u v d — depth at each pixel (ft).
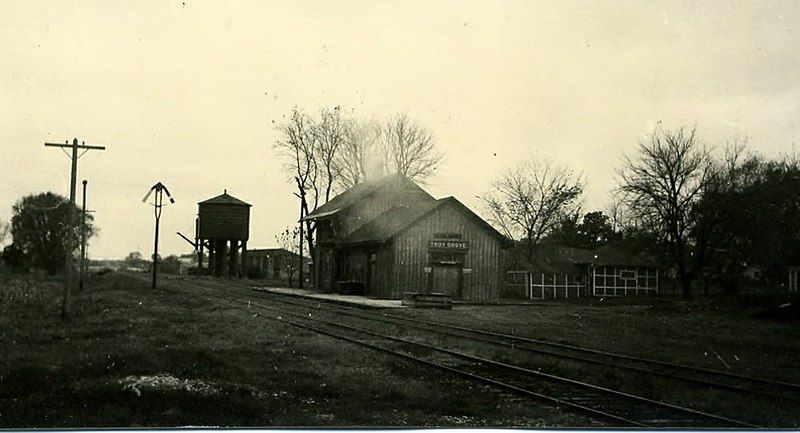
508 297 192.13
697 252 159.94
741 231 156.66
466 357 51.29
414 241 130.21
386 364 47.32
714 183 153.58
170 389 34.53
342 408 33.58
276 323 75.25
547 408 34.24
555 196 230.27
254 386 38.24
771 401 37.19
